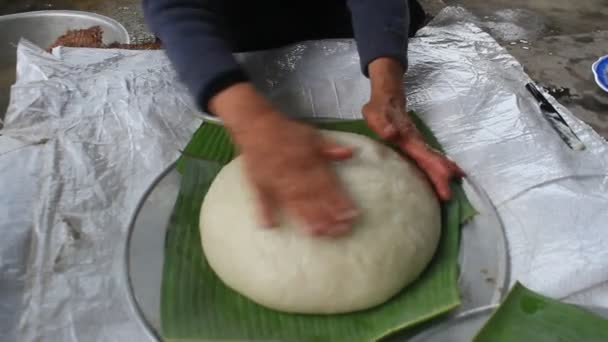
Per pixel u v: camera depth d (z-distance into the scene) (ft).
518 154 2.76
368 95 3.20
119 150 2.83
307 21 3.73
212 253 2.19
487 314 2.07
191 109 3.07
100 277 2.25
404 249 2.11
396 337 2.01
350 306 2.03
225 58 2.29
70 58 3.45
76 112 3.01
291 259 2.02
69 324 2.08
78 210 2.52
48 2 5.65
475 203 2.48
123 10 5.47
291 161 1.90
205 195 2.48
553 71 3.69
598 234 2.39
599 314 2.09
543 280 2.23
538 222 2.45
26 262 2.29
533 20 4.38
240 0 3.43
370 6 2.94
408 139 2.58
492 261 2.27
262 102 2.11
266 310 2.06
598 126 3.22
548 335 1.88
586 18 4.42
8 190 2.56
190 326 1.98
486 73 3.27
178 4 2.50
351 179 2.20
